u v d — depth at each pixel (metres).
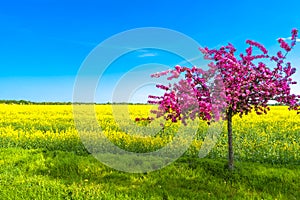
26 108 23.55
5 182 7.28
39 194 6.62
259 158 9.32
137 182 7.60
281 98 7.50
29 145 11.09
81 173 8.19
